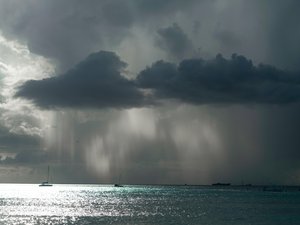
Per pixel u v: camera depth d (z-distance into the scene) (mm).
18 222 116188
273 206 176250
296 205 183000
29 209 162750
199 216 131000
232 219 120750
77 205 189375
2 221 118438
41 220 121125
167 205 185625
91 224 111000
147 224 110625
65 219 124000
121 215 135750
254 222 113188
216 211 149500
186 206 178000
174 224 109688
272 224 108000
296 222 112938
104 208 168000
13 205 187875
